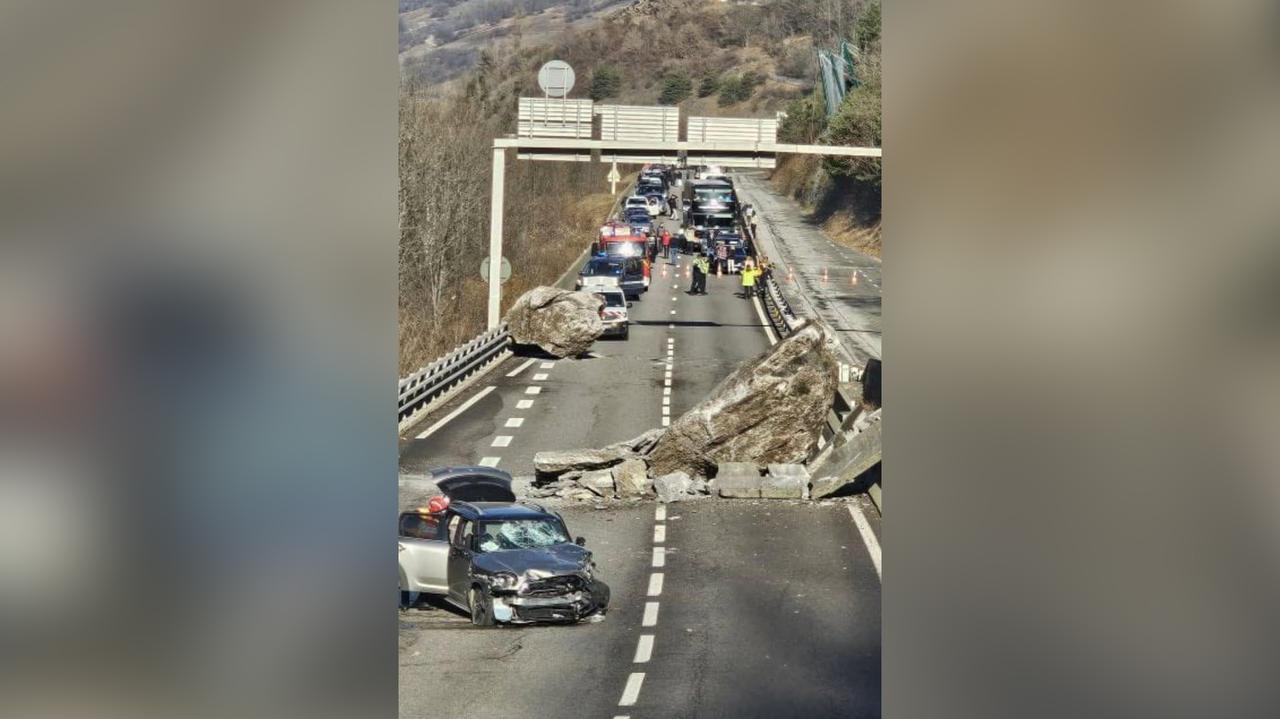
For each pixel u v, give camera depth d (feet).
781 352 149.38
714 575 115.14
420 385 198.90
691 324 297.53
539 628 99.91
